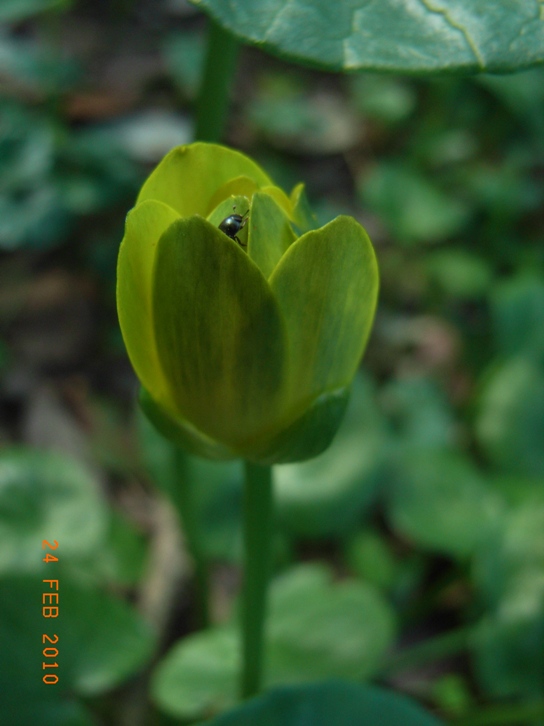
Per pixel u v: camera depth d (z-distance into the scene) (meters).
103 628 0.12
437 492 0.16
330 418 0.08
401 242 0.26
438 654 0.15
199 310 0.07
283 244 0.07
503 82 0.28
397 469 0.17
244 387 0.07
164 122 0.26
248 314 0.07
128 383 0.20
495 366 0.20
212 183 0.07
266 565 0.09
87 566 0.14
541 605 0.13
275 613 0.13
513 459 0.17
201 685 0.12
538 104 0.28
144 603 0.15
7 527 0.13
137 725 0.13
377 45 0.07
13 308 0.21
